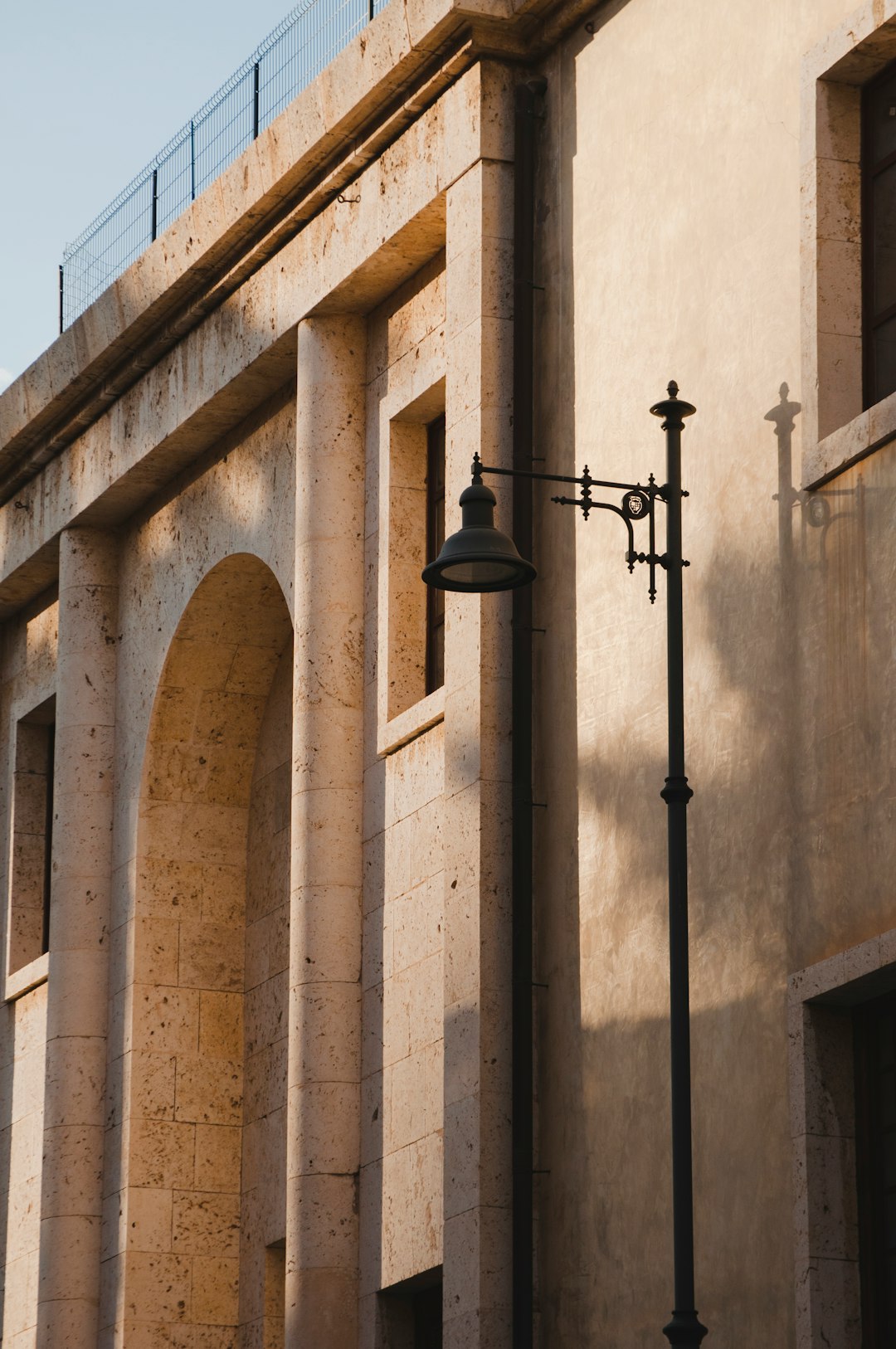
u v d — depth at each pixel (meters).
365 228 27.72
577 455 24.36
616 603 23.42
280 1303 30.97
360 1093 26.59
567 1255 22.72
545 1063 23.53
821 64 21.28
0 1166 35.97
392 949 26.41
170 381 32.16
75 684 34.12
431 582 20.06
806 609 20.69
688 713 22.06
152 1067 32.16
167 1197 31.78
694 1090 21.22
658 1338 21.25
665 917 22.00
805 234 21.25
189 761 33.16
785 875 20.50
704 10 23.41
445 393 27.22
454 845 24.47
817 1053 19.83
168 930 32.72
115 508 34.12
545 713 24.33
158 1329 31.27
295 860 27.52
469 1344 23.00
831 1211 19.53
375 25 26.72
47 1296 31.98
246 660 32.88
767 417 21.53
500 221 25.56
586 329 24.50
